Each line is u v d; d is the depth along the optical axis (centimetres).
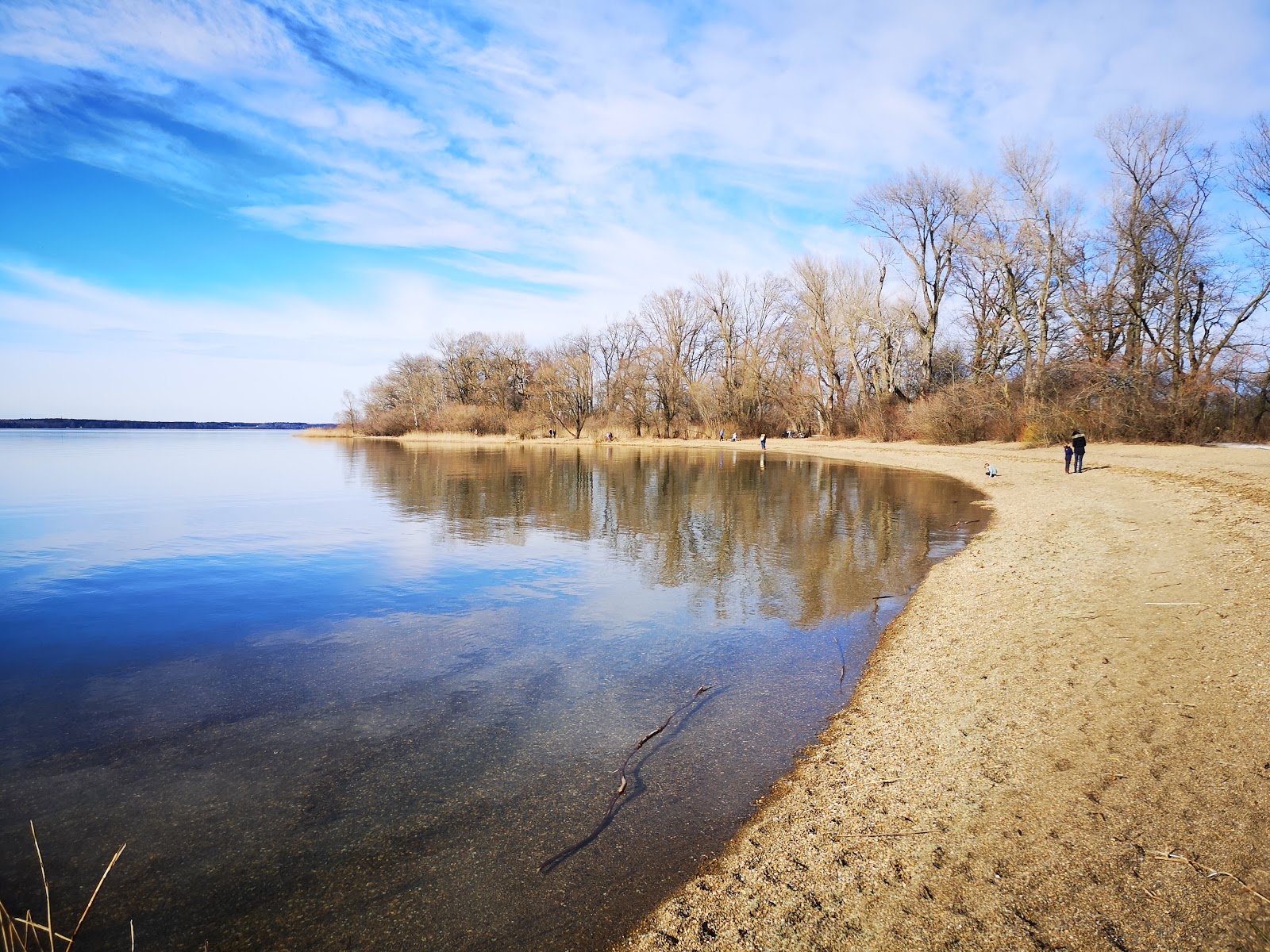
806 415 5891
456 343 9056
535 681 755
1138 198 3162
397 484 2883
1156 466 2094
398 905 405
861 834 439
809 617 974
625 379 7244
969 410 4028
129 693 727
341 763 577
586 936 375
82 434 14462
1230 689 566
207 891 422
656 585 1164
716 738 611
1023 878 375
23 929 388
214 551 1470
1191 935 324
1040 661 698
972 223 4153
